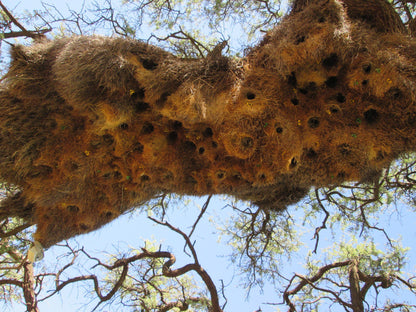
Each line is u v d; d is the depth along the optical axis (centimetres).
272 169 227
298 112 226
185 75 217
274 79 222
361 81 214
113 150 243
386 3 235
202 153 243
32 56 228
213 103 214
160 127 242
